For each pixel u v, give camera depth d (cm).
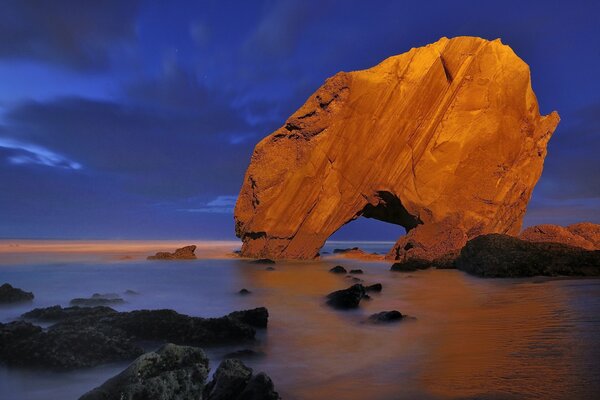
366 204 2378
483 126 2234
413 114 2314
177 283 1490
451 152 2230
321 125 2391
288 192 2377
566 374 540
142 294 1291
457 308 1044
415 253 2108
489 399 480
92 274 1698
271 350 746
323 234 2378
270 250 2372
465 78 2281
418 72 2331
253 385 521
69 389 581
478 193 2195
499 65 2272
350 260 2330
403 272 1783
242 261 2195
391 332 844
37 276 1644
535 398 473
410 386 552
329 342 790
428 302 1139
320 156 2380
